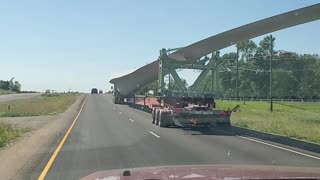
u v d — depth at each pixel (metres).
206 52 31.69
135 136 23.83
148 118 40.31
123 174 3.70
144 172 3.86
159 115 30.88
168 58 31.81
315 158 15.74
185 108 28.91
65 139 22.34
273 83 142.12
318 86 138.25
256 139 22.58
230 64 133.12
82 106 67.12
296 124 31.12
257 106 66.50
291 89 140.75
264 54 145.88
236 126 29.17
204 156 15.95
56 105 70.25
